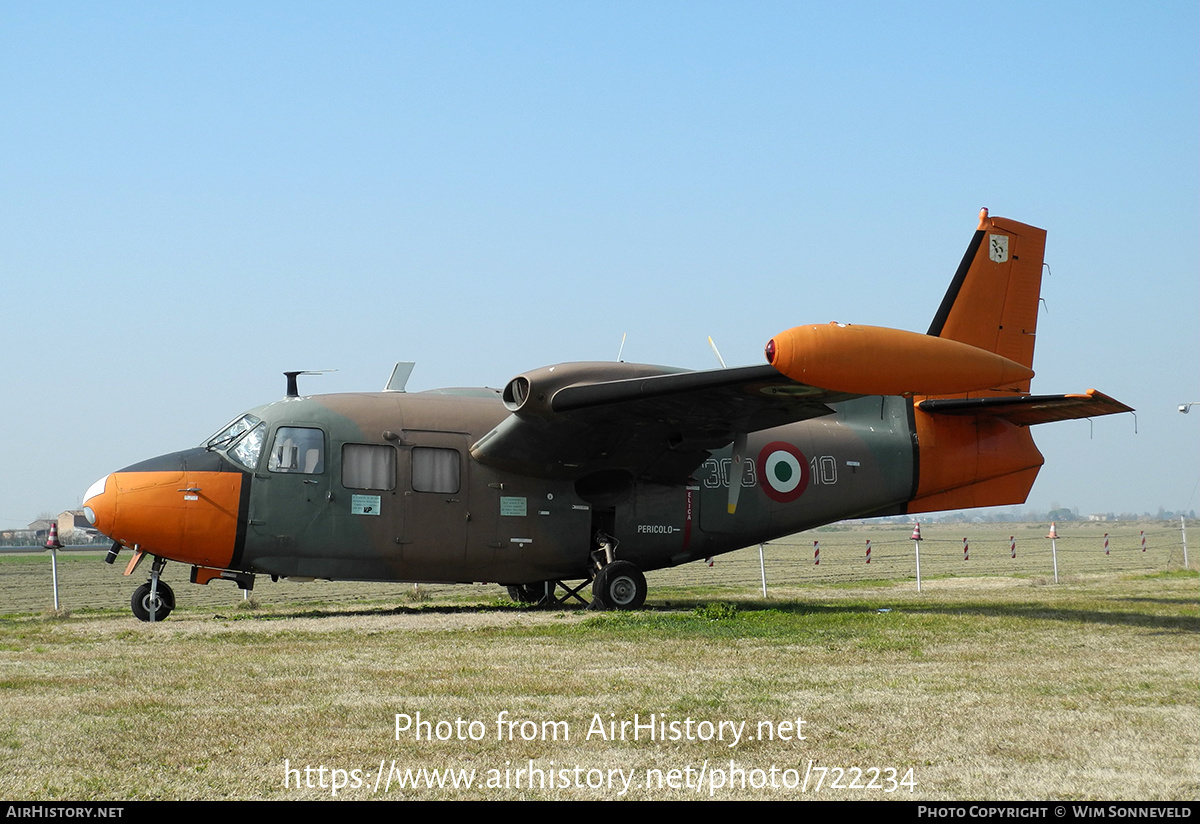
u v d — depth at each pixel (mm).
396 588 27188
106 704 7496
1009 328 17062
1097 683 8406
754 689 8156
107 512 13367
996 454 17312
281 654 10086
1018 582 23297
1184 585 21109
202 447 14164
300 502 13812
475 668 9195
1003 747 6328
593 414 13523
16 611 19609
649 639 11203
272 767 5898
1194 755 6117
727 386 12383
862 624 12539
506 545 14656
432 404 14797
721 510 16000
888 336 11453
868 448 16734
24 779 5625
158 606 14000
